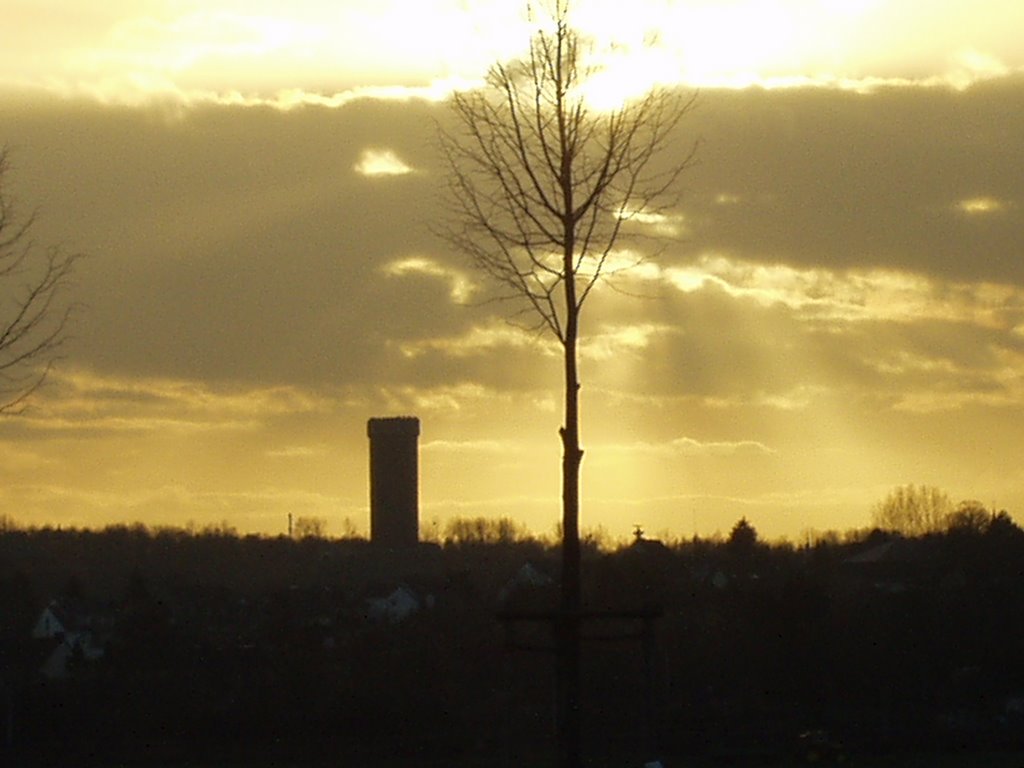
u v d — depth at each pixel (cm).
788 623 8731
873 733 8188
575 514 4672
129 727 8444
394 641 9006
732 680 8538
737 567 12088
